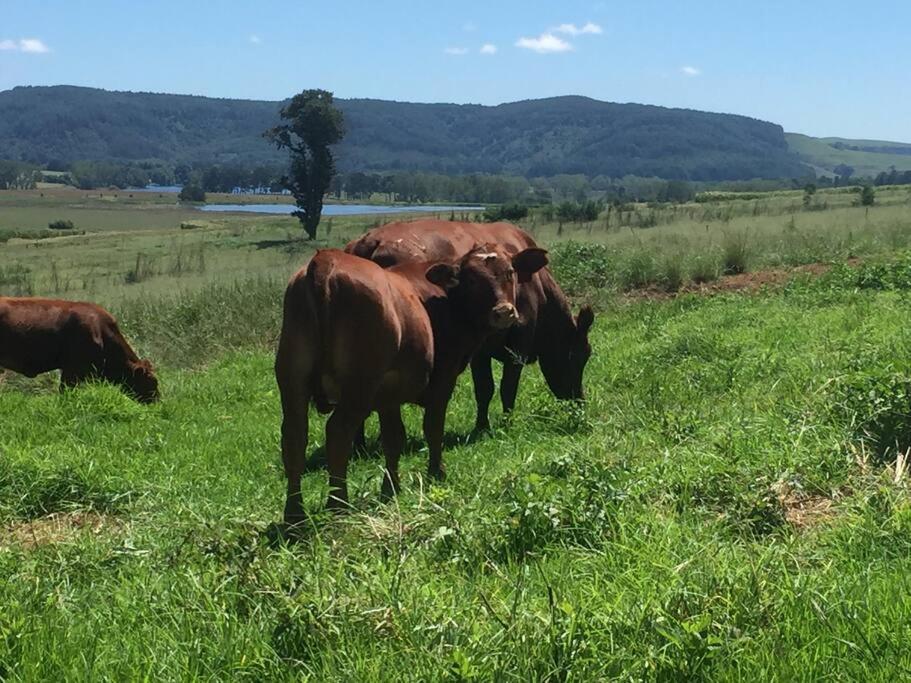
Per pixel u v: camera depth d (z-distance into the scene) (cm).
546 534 548
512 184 19275
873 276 1703
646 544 513
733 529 563
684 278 1961
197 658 412
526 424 973
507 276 797
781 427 723
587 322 1083
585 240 2891
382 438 754
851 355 941
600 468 609
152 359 1616
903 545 500
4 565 560
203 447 959
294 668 407
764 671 372
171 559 557
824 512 585
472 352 819
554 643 386
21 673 404
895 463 627
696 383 1011
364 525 563
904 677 364
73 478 771
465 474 769
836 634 397
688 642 384
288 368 654
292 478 655
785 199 6122
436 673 375
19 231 7650
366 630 421
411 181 17925
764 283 1886
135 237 6638
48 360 1297
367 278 663
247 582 480
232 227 7669
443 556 530
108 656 421
